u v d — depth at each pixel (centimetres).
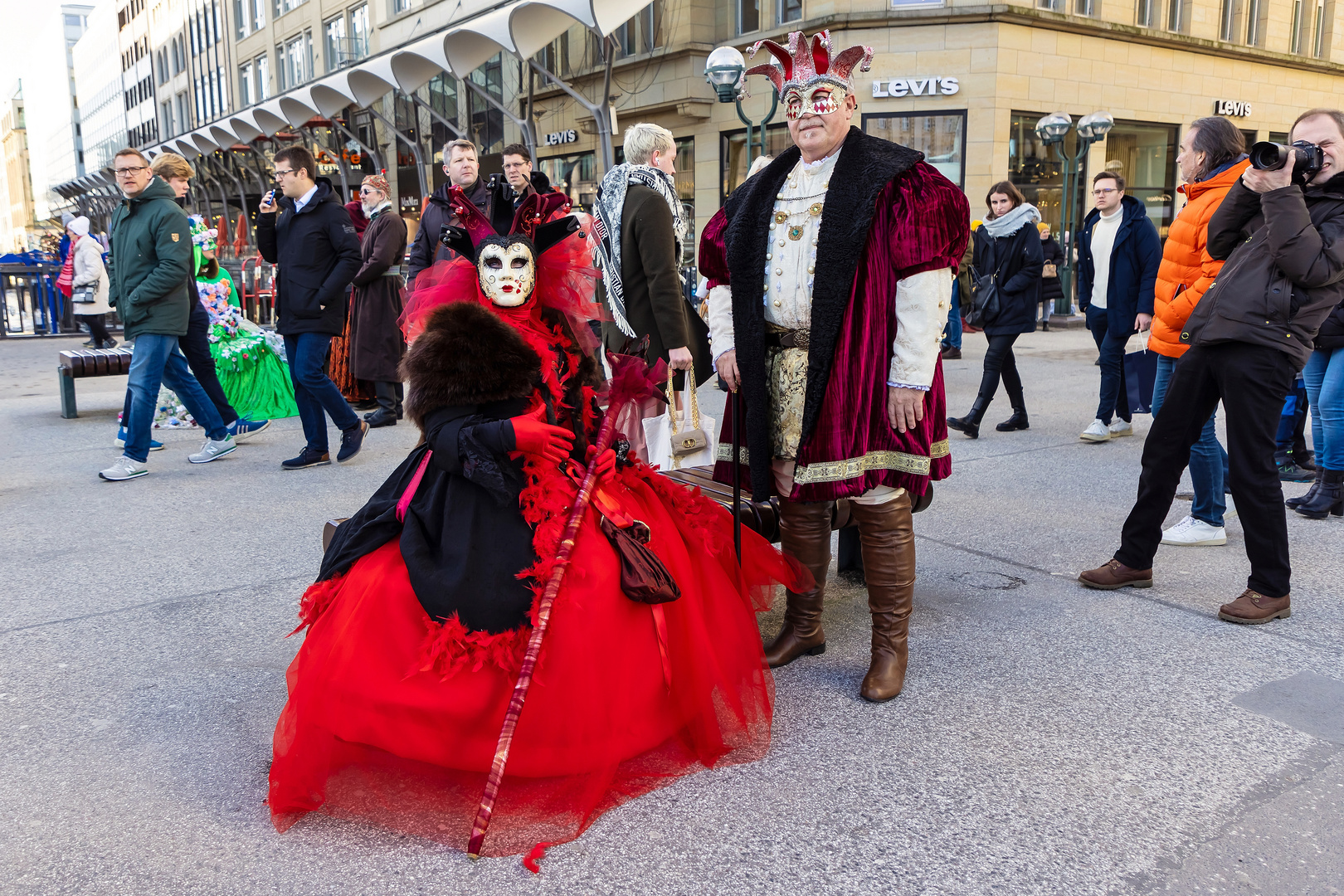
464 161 663
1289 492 542
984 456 638
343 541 255
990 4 1538
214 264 777
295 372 610
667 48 1778
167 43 4706
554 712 230
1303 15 2075
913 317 268
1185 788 242
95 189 3347
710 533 285
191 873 210
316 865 213
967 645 334
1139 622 354
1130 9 1747
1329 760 256
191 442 715
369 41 2714
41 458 658
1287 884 205
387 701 227
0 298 1566
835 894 202
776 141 1700
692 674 255
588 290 283
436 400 246
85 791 245
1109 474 585
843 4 1573
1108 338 663
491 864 213
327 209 598
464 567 233
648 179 435
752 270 292
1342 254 332
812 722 279
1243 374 343
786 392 294
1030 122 1634
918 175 267
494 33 1228
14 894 202
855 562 408
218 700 296
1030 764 254
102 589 396
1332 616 358
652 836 224
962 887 204
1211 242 370
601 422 285
